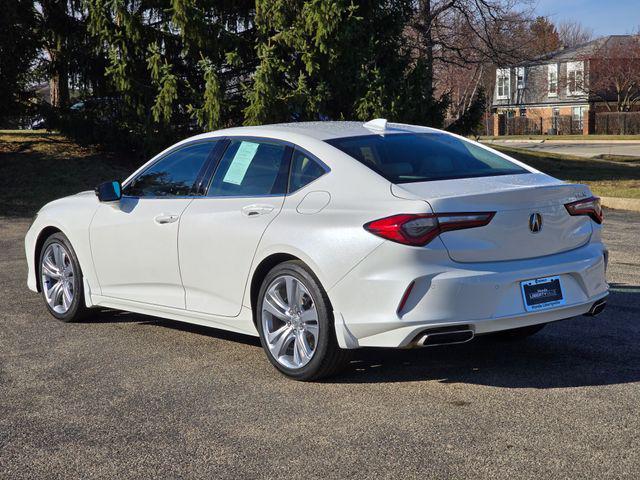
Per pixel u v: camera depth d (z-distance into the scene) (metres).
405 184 4.86
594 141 48.34
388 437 4.14
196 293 5.80
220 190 5.72
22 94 19.22
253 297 5.41
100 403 4.82
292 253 5.00
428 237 4.57
